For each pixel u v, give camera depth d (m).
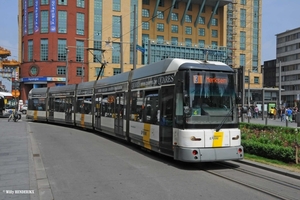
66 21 59.62
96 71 61.34
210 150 9.55
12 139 16.12
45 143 15.52
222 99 10.03
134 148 14.13
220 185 7.84
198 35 79.44
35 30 59.59
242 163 10.64
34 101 33.22
